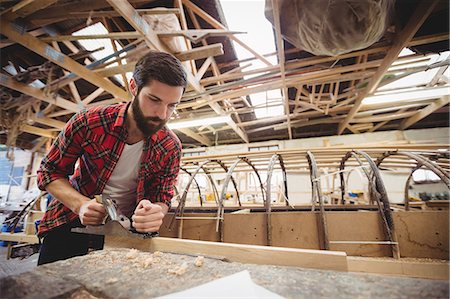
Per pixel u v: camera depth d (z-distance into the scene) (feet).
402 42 6.61
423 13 5.72
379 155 6.22
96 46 9.23
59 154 3.27
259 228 5.19
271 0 5.16
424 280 1.63
